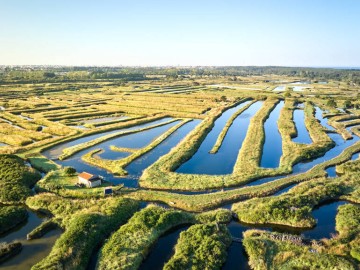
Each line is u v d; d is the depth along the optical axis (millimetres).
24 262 37531
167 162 67375
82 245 38750
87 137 92125
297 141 87875
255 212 45938
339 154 75500
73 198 52719
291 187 56406
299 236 40906
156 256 38750
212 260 36312
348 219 44031
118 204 47812
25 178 58312
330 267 34688
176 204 49812
